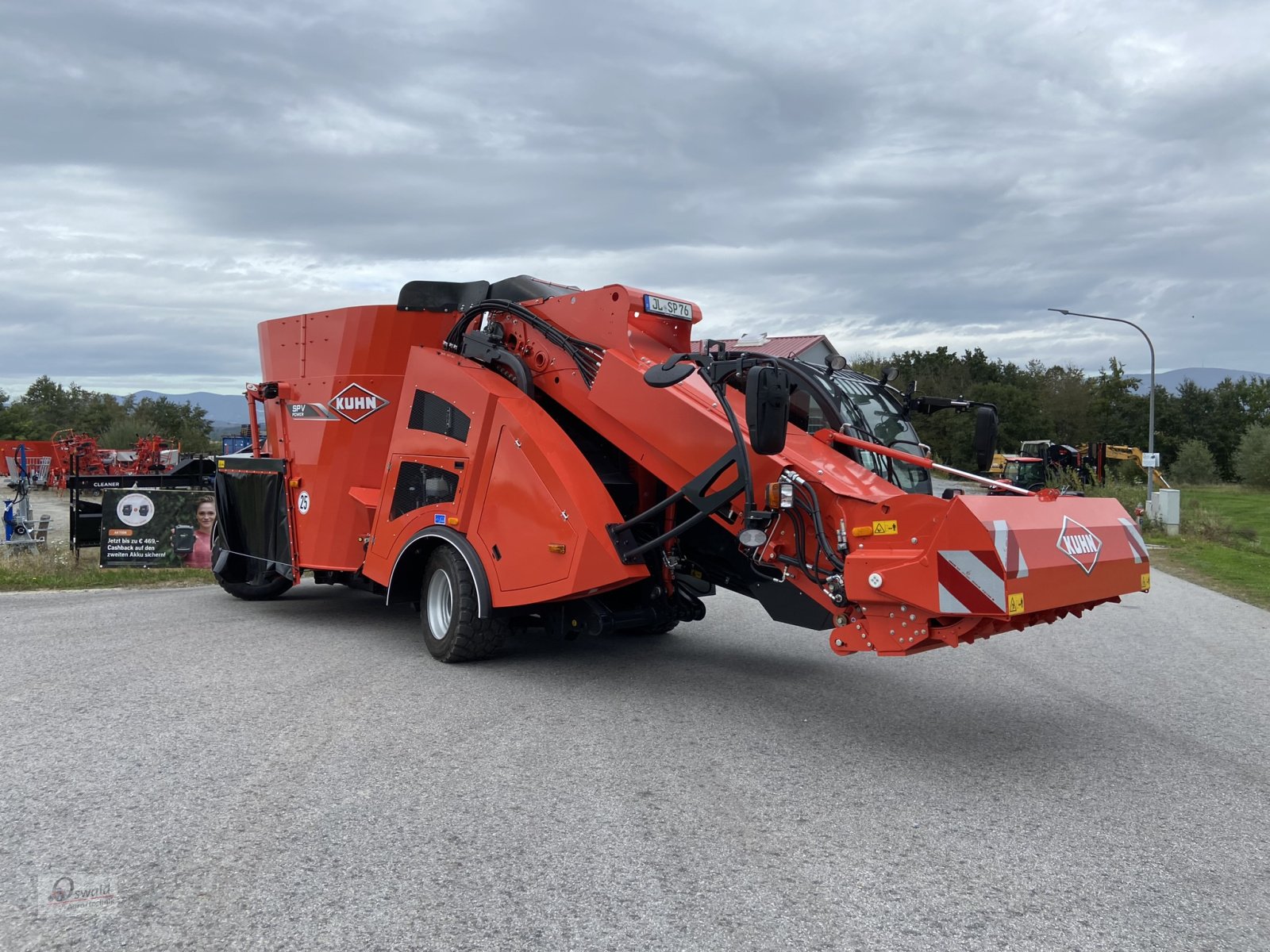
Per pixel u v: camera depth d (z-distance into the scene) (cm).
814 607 560
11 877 342
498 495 700
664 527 690
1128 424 7688
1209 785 480
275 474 945
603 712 595
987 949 307
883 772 491
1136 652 868
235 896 331
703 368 574
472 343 776
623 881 351
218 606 1012
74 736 514
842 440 580
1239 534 2747
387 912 322
